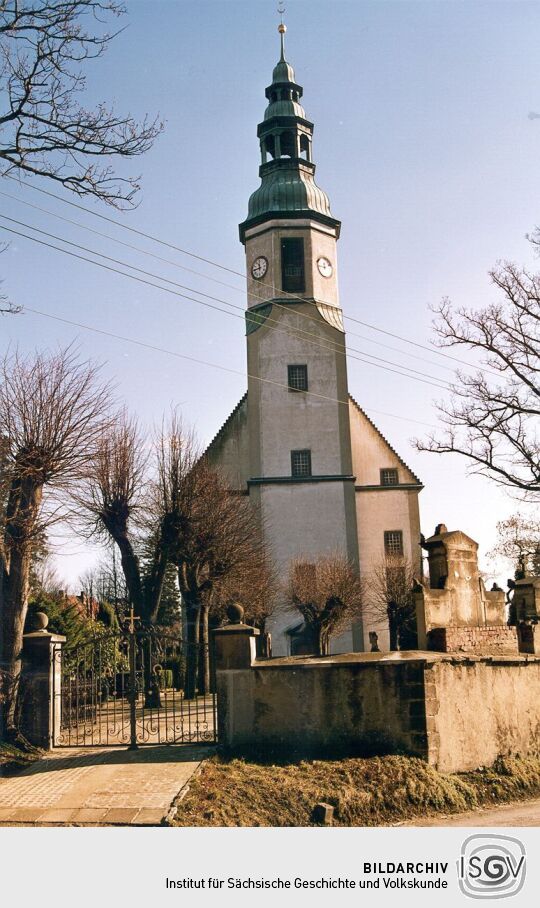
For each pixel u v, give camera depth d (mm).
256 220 49281
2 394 16688
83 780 11961
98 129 13023
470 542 16625
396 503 47031
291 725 13477
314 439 46781
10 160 12922
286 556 44844
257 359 47875
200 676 28375
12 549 15156
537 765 14734
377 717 13266
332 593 38312
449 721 13547
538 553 37906
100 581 48156
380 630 44094
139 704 22703
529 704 15664
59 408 16891
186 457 27812
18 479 16047
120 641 22078
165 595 57812
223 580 28469
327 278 49406
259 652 27922
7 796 11273
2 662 14422
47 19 12352
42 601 21375
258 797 11234
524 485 29344
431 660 13344
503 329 29250
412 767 12594
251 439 46750
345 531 45281
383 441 48031
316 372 47688
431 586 16266
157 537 26516
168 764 12703
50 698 14484
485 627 15938
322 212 49719
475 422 29688
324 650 37594
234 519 30859
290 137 51094
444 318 29812
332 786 11750
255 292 49156
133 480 24656
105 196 13320
